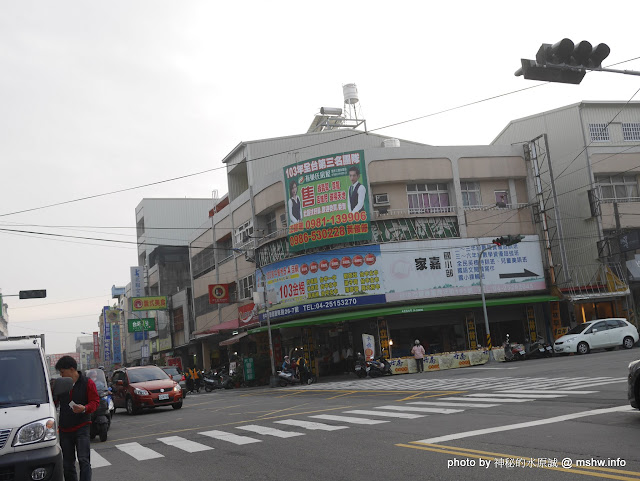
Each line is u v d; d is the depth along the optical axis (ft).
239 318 131.03
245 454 29.63
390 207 112.47
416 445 27.66
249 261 126.52
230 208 141.38
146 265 216.33
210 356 163.02
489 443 26.68
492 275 111.65
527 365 81.20
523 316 116.26
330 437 32.42
